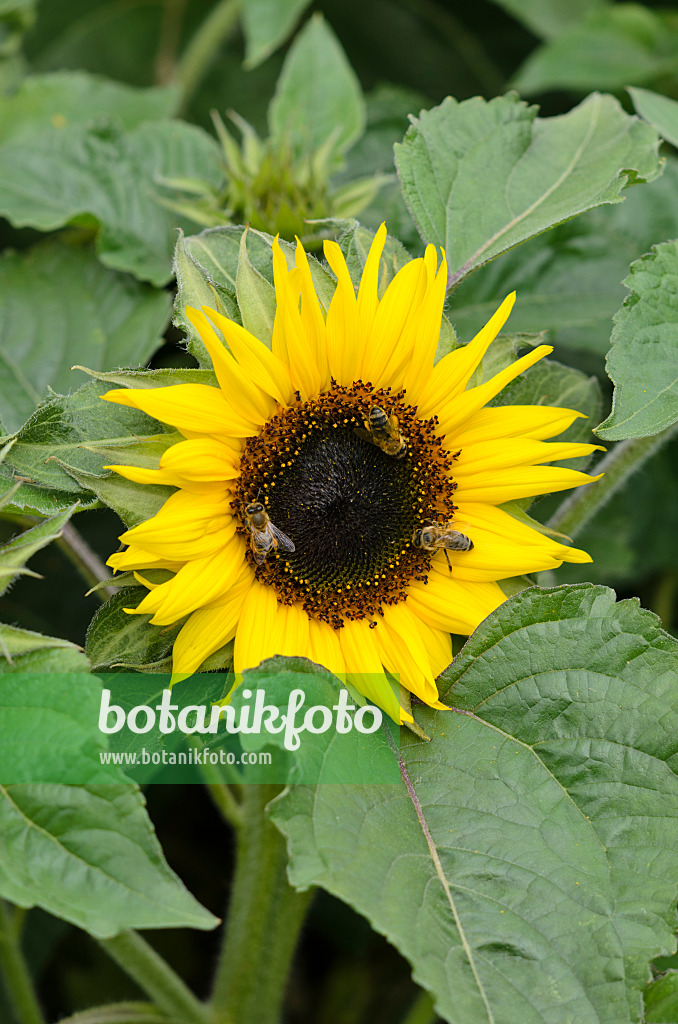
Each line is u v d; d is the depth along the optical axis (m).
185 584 0.60
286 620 0.62
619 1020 0.56
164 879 0.56
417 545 0.62
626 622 0.60
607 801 0.59
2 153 0.75
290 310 0.60
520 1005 0.56
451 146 0.67
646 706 0.60
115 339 0.73
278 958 0.69
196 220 0.70
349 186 0.71
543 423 0.62
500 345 0.62
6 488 0.60
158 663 0.60
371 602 0.62
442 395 0.62
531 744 0.60
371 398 0.62
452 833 0.59
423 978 0.56
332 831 0.58
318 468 0.62
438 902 0.57
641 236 0.76
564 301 0.74
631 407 0.61
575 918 0.57
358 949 0.79
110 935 0.55
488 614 0.62
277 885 0.68
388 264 0.63
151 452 0.60
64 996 0.79
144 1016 0.69
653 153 0.66
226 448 0.61
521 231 0.66
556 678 0.60
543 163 0.67
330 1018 0.79
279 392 0.61
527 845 0.58
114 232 0.74
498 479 0.62
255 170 0.70
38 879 0.56
